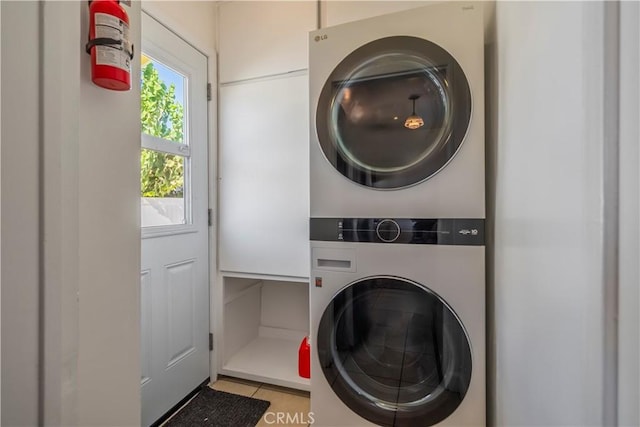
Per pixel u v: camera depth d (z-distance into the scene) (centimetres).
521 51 71
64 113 45
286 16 161
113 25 56
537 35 60
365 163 109
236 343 191
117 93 62
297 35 159
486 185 107
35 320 39
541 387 58
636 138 32
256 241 168
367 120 109
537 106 60
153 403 136
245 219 171
